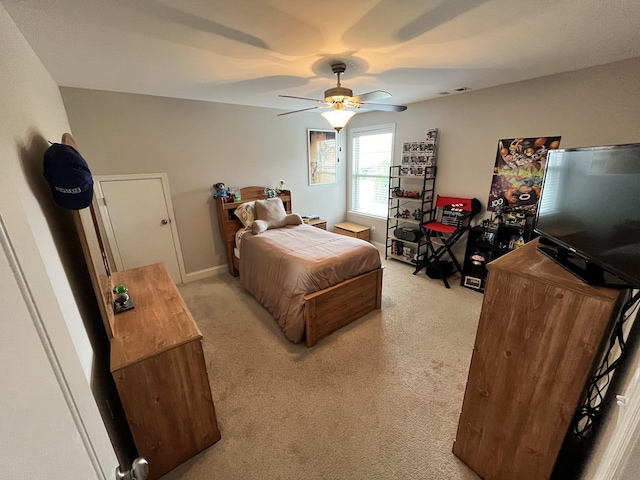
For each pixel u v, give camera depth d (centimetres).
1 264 40
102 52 189
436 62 224
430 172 390
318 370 225
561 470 128
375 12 144
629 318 105
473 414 144
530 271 115
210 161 384
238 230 401
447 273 385
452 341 257
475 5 139
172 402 147
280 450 164
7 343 39
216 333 276
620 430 72
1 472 35
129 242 343
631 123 237
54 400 47
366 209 530
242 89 303
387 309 311
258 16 146
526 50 202
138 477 72
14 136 93
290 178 472
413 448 164
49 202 123
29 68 151
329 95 224
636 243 88
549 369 111
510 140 314
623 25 162
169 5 134
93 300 167
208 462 159
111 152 313
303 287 246
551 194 143
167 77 252
